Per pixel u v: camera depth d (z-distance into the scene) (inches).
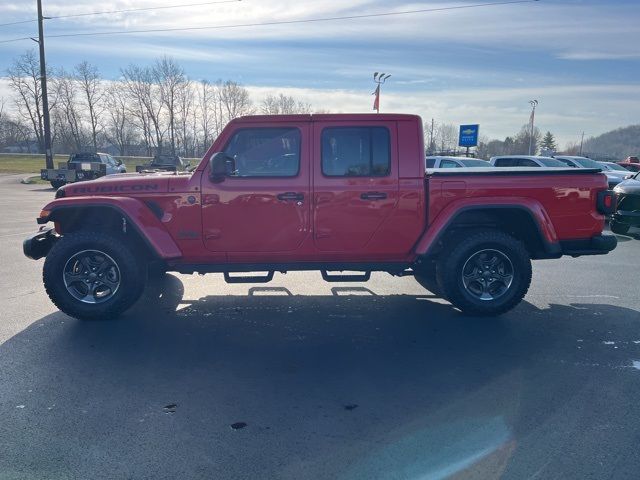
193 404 147.9
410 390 157.2
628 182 470.0
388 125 217.2
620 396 152.8
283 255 221.6
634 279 302.5
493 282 227.6
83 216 231.9
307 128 216.1
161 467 117.4
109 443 127.3
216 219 216.7
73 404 147.6
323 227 218.1
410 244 222.2
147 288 280.2
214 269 224.7
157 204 217.8
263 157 218.5
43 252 228.8
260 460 120.2
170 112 2770.7
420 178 218.2
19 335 204.1
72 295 219.1
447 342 198.5
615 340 200.7
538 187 221.1
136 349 190.4
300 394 154.4
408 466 117.7
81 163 1055.6
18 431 132.9
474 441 128.4
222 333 208.8
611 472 115.6
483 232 225.8
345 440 129.0
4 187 1143.0
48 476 114.0
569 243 228.5
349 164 217.8
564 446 125.9
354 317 230.4
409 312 238.1
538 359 181.6
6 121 3499.0
